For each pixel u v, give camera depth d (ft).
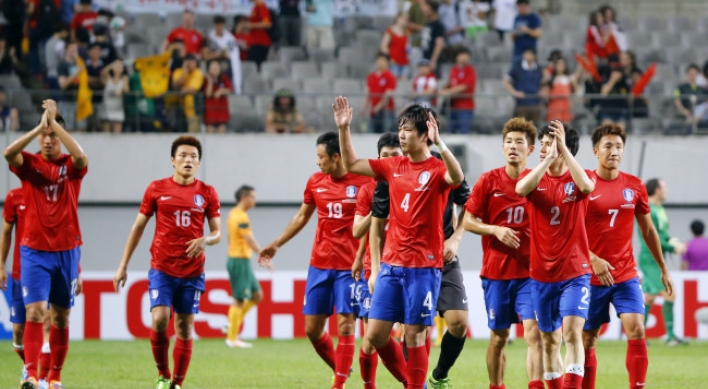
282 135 216.13
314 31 250.57
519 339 184.14
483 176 92.68
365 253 101.96
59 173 99.09
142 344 167.94
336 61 248.52
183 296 101.65
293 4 247.91
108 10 236.63
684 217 223.51
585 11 284.00
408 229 81.66
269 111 216.54
